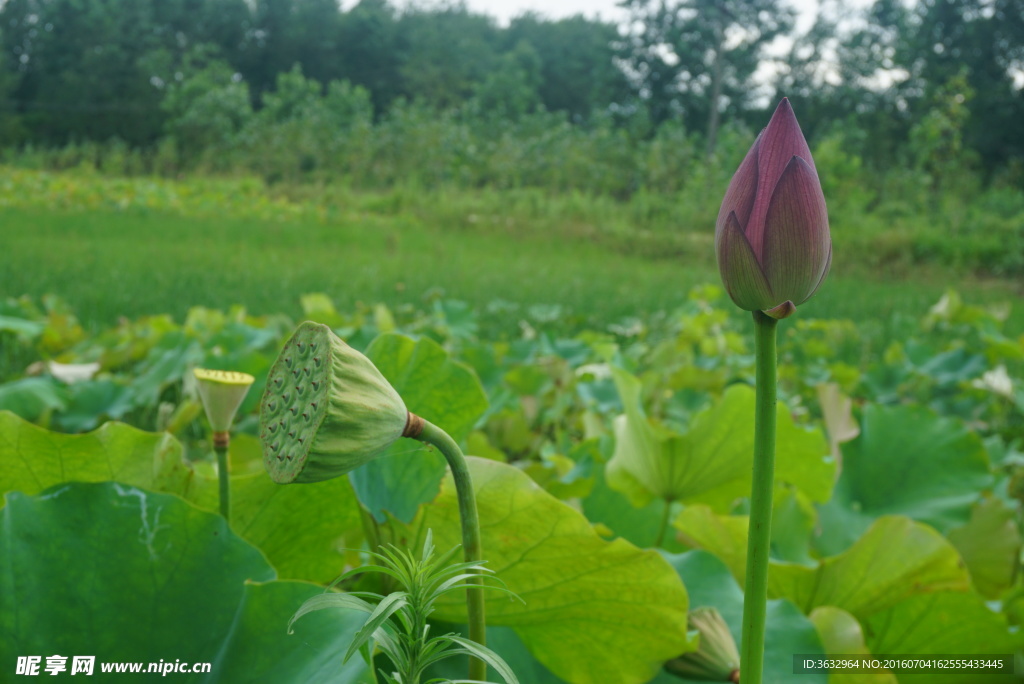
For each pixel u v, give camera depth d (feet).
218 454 2.91
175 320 21.09
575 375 11.60
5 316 13.75
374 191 89.81
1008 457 7.73
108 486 2.68
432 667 2.86
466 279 33.22
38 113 176.45
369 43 222.07
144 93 173.58
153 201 64.03
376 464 2.95
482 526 2.69
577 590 2.78
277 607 2.43
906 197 65.10
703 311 18.88
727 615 3.53
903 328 21.17
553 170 81.20
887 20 152.25
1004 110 114.52
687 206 64.54
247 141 104.06
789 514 4.96
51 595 2.48
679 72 167.73
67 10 187.21
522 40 224.94
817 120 146.92
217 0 213.87
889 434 6.03
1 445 3.07
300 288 27.73
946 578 3.80
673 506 5.35
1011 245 53.16
